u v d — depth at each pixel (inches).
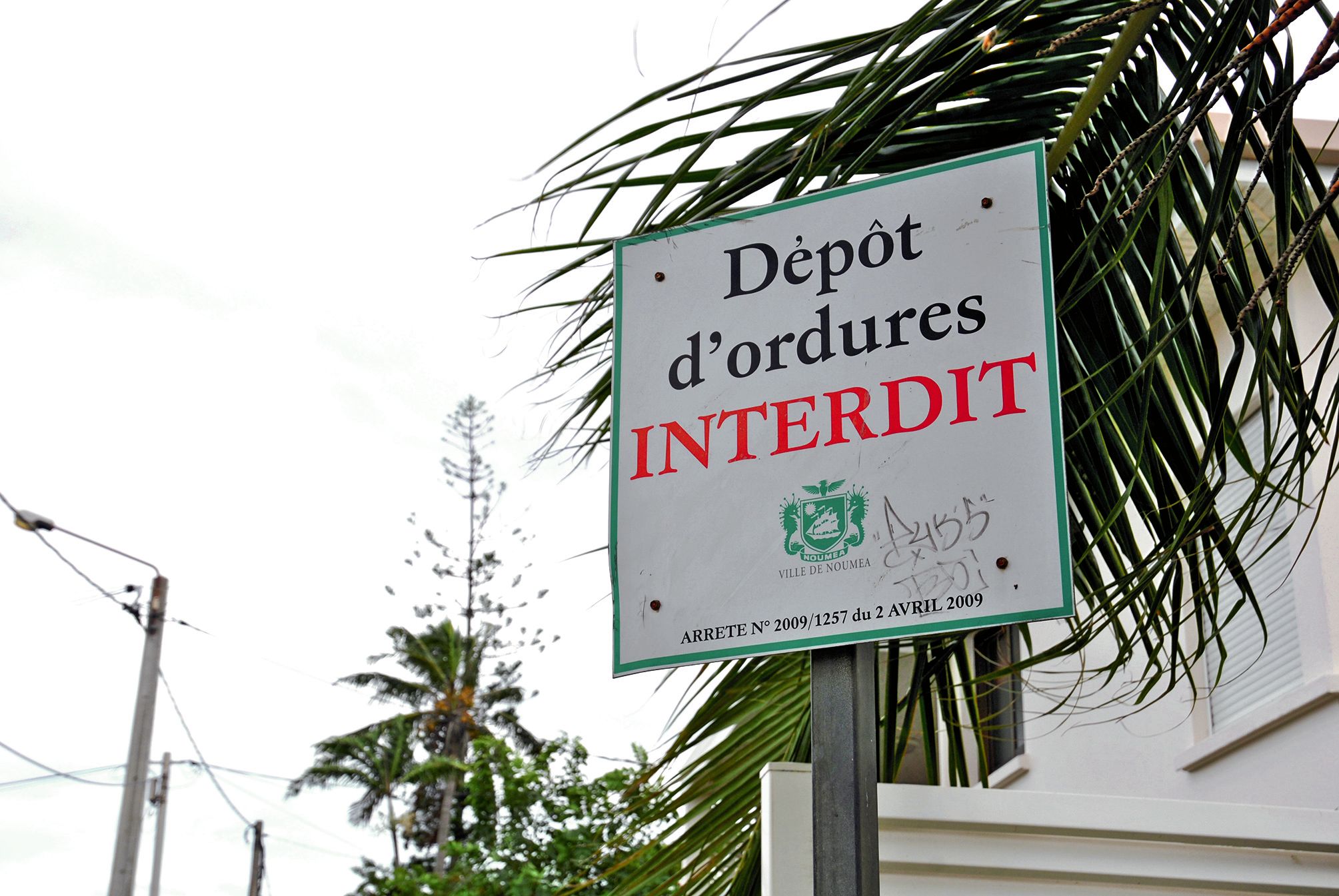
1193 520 120.4
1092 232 114.5
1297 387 116.0
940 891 138.2
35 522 610.9
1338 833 143.2
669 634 115.8
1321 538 236.7
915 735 338.6
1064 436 130.3
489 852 630.5
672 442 123.0
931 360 116.3
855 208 124.7
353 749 1534.2
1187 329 125.4
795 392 120.2
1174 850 142.6
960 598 107.1
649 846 161.0
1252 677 253.8
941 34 118.6
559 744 653.9
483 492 1572.3
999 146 132.7
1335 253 237.5
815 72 118.7
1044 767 312.7
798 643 110.6
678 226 131.0
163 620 695.7
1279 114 111.7
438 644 1615.4
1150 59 125.3
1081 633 129.3
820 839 103.6
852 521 113.3
